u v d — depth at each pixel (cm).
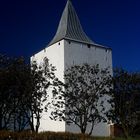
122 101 4075
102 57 5525
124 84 4075
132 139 3716
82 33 5797
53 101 4209
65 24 5819
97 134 4834
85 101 3916
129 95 4050
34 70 3506
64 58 5044
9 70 3322
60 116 4150
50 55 5422
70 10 5997
